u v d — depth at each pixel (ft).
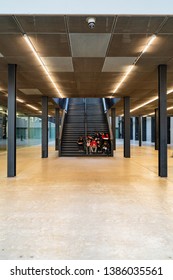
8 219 12.66
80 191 18.58
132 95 43.57
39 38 17.90
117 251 9.28
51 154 51.75
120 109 67.15
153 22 15.44
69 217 12.94
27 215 13.25
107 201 15.94
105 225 11.85
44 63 23.98
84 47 19.63
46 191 18.58
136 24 15.70
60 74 28.19
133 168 30.78
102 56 21.90
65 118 60.03
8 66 24.29
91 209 14.29
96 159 41.93
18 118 72.95
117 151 60.08
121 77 29.66
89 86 35.12
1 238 10.42
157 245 9.79
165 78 24.52
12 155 24.64
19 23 15.58
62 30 16.62
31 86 35.14
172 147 75.77
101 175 25.55
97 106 69.31
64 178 23.82
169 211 13.98
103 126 57.88
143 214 13.46
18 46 19.49
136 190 18.99
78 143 48.52
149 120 116.78
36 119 89.15
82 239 10.30
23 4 14.28
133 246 9.68
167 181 22.53
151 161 38.70
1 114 58.85
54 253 9.11
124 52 20.85
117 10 14.33
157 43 18.86
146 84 33.60
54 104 54.49
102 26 16.03
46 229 11.37
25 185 20.66
